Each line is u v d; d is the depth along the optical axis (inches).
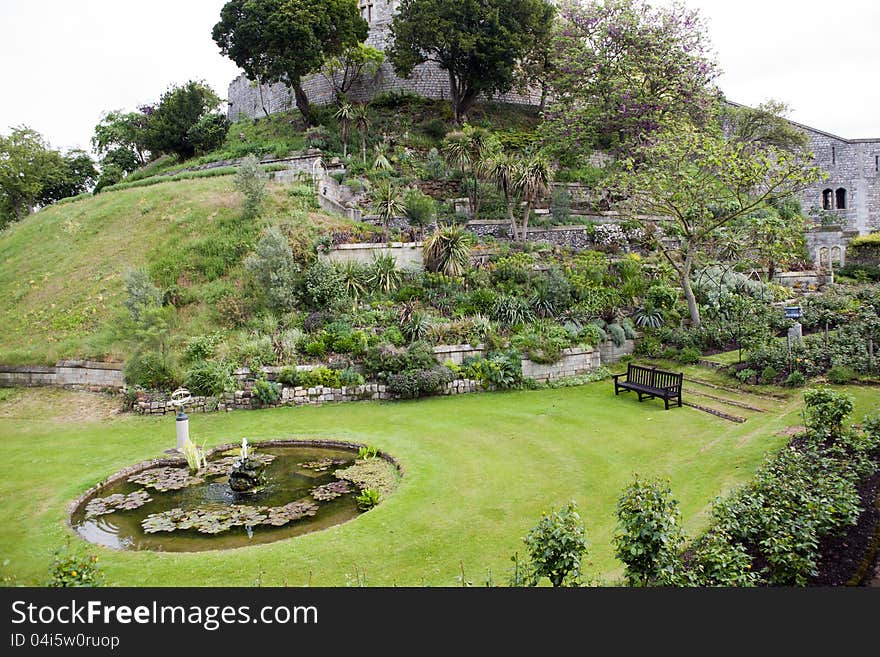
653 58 1026.1
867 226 1378.0
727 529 231.0
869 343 511.5
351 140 1231.5
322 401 579.5
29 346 704.4
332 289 694.5
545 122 1190.9
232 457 443.8
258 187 862.5
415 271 749.9
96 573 244.4
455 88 1321.4
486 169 946.7
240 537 309.9
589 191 1155.3
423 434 469.7
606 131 1160.2
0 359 677.9
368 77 1467.8
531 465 391.2
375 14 1502.2
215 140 1352.1
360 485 378.0
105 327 709.3
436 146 1240.2
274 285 687.7
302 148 1195.9
